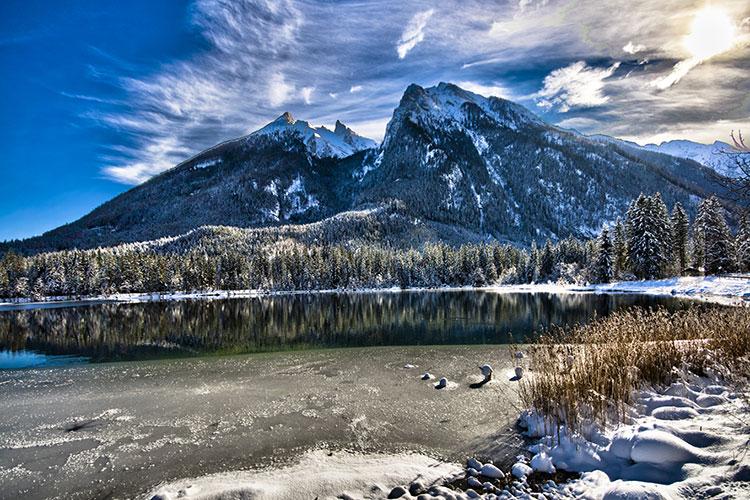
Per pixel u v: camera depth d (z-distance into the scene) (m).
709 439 5.78
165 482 7.27
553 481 6.25
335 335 27.55
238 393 12.55
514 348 18.83
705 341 10.52
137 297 92.25
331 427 9.54
